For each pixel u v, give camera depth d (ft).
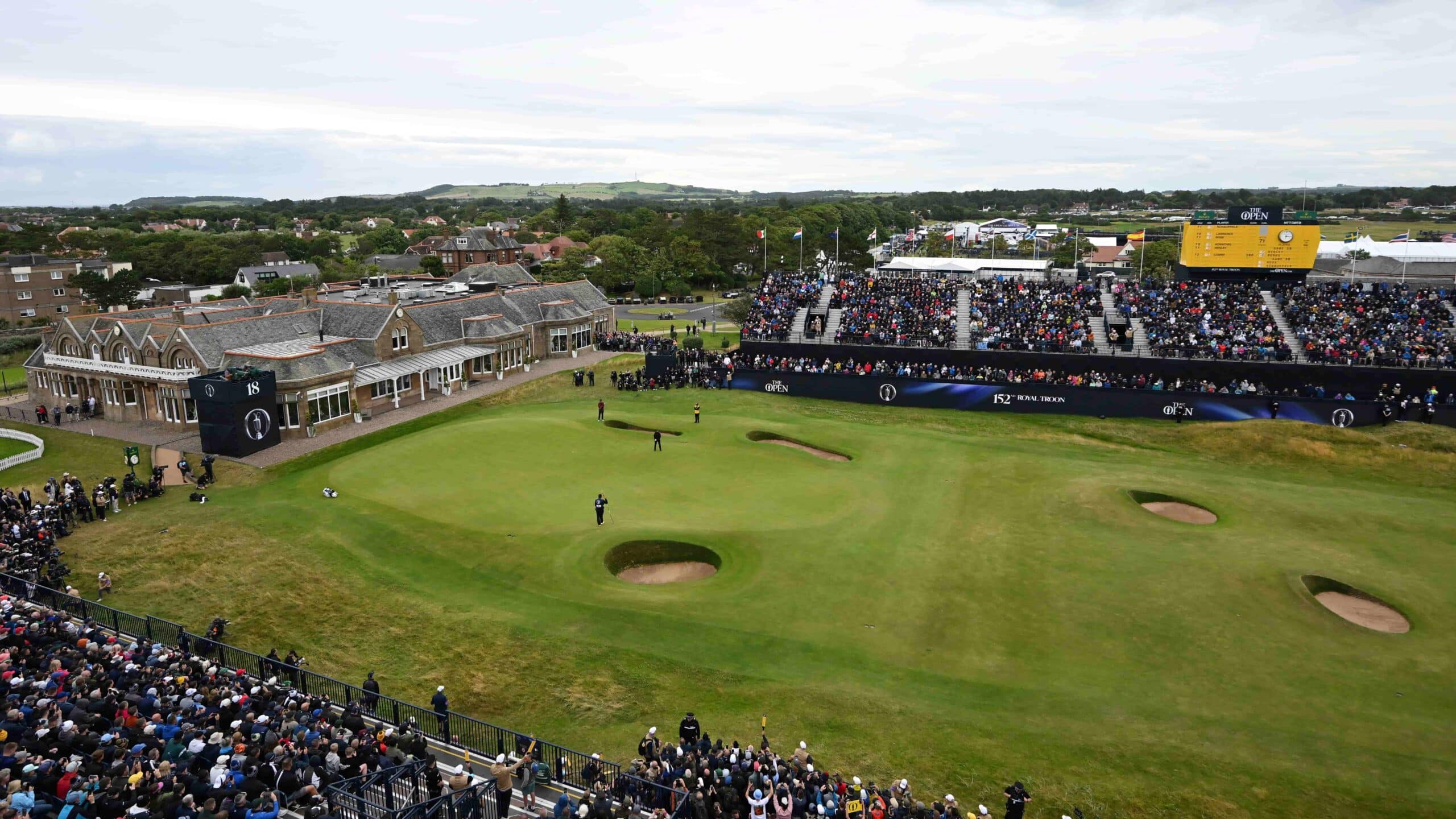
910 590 135.23
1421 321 261.65
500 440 209.36
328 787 72.59
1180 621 125.29
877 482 185.06
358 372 244.42
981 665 114.52
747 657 115.14
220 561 141.18
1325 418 233.76
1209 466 210.79
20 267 472.03
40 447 209.67
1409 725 101.09
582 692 105.50
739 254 611.47
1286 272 294.66
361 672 109.29
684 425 230.48
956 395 263.29
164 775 69.67
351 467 187.32
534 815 77.30
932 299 314.76
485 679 108.17
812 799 79.05
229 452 206.49
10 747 73.15
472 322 295.89
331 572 137.69
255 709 86.17
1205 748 95.96
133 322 242.58
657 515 162.91
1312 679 111.04
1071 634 122.21
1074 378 260.62
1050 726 100.12
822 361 291.99
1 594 114.83
